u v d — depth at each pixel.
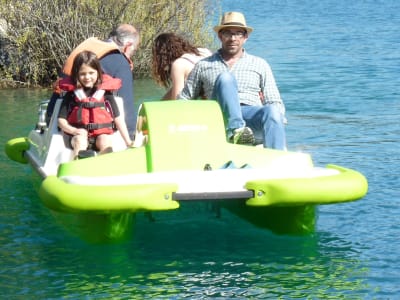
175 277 6.25
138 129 7.53
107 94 8.02
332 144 11.43
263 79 8.51
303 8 49.53
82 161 7.02
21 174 9.67
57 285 6.11
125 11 18.52
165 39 9.20
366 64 20.55
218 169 6.86
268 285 6.08
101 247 6.95
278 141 7.80
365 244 7.05
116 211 6.34
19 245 7.06
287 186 6.45
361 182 6.71
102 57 9.05
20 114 14.16
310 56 22.30
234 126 7.74
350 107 14.54
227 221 7.66
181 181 6.52
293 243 7.07
